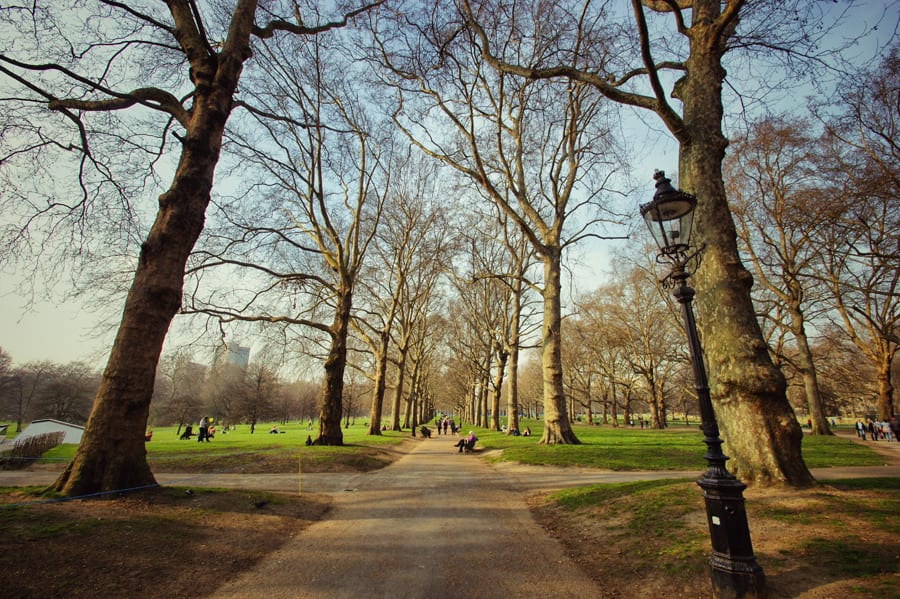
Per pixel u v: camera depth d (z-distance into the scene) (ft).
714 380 25.68
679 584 15.42
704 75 29.09
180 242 27.53
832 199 53.11
